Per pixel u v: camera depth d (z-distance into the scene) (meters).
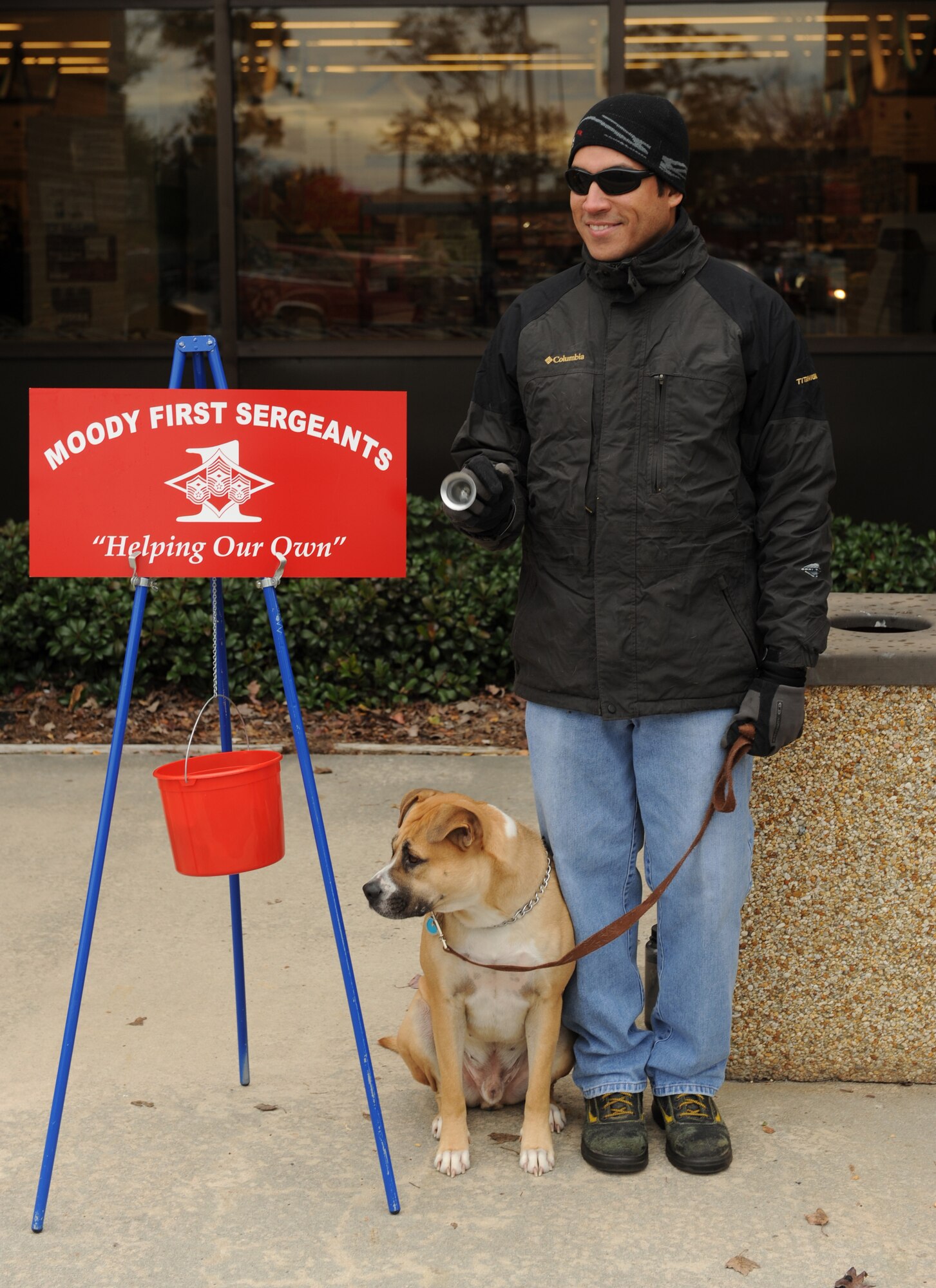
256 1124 3.10
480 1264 2.59
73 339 7.76
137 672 6.38
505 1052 3.05
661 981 2.97
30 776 5.57
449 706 6.36
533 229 7.69
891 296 7.66
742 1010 3.28
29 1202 2.80
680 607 2.74
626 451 2.71
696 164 7.70
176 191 7.70
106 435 2.82
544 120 7.62
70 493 2.83
